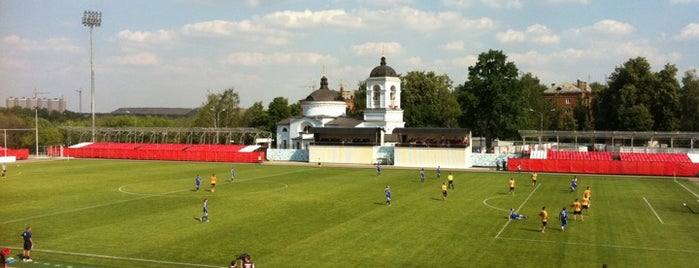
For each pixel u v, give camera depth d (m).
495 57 122.56
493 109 121.75
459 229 45.09
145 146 129.75
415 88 169.38
